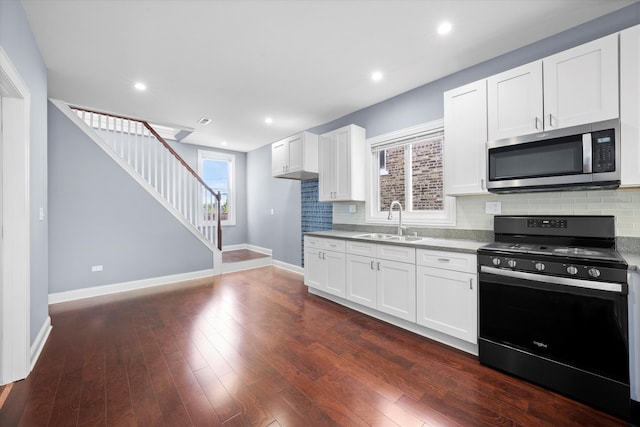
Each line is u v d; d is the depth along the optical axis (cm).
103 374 194
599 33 203
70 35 215
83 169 367
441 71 278
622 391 152
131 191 403
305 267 378
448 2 187
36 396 171
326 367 202
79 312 312
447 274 226
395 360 212
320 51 242
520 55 239
